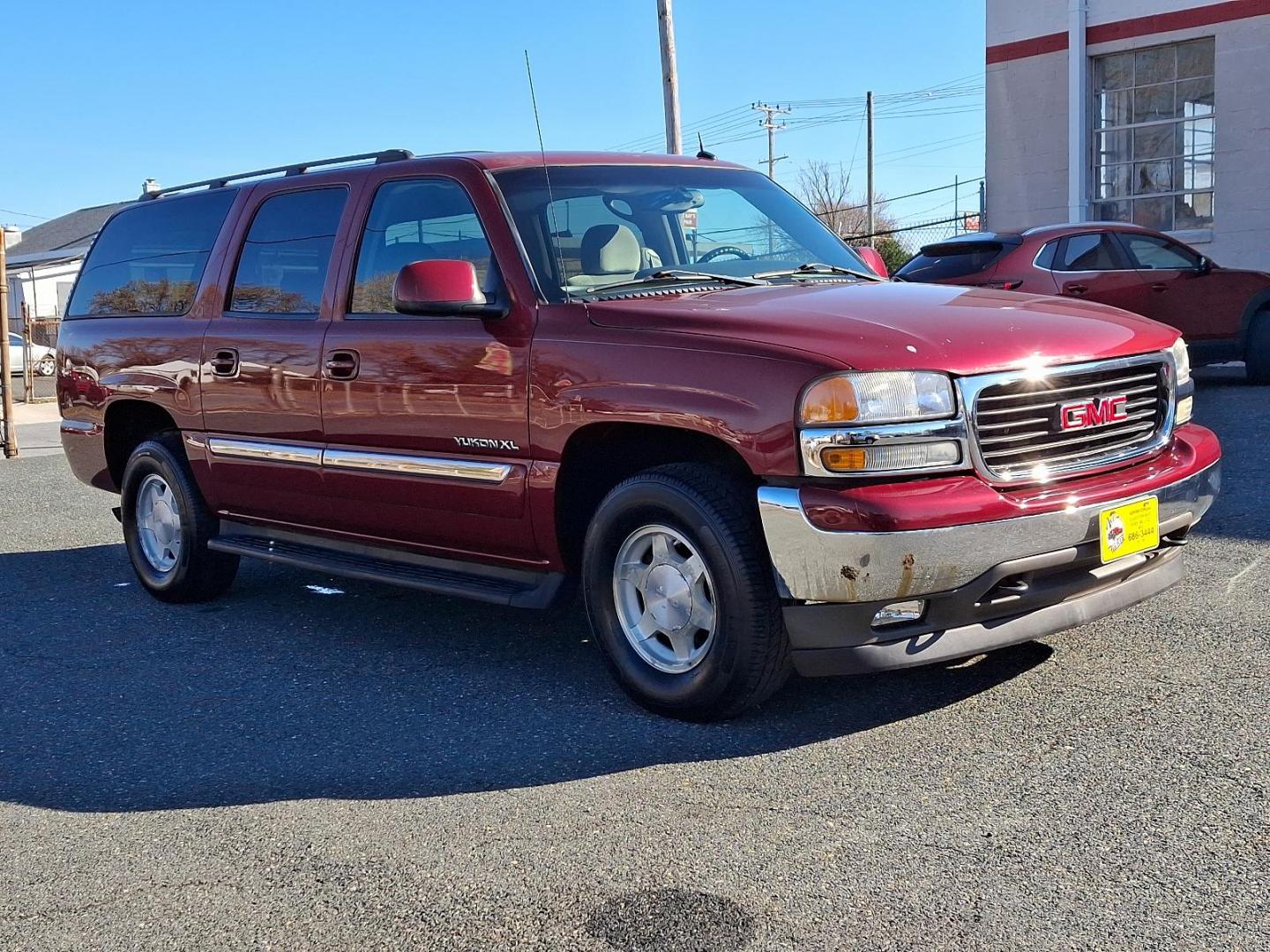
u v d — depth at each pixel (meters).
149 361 6.20
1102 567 4.06
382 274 5.11
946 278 11.60
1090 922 2.79
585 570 4.41
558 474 4.39
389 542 5.23
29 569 7.46
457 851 3.34
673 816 3.47
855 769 3.72
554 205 4.82
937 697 4.27
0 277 13.98
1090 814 3.32
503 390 4.52
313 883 3.21
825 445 3.71
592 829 3.42
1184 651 4.56
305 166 5.77
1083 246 11.26
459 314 4.57
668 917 2.92
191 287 6.09
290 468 5.45
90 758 4.22
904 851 3.18
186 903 3.15
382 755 4.09
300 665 5.18
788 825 3.37
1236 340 11.69
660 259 4.88
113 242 6.80
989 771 3.63
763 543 3.94
